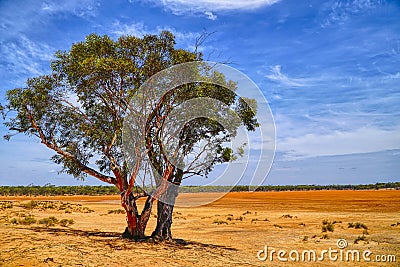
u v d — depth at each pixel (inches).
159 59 507.2
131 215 535.8
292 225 916.0
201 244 547.5
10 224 674.8
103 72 474.0
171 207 543.2
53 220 794.8
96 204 1809.8
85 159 538.6
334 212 1341.0
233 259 444.8
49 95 522.0
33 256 369.4
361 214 1222.3
